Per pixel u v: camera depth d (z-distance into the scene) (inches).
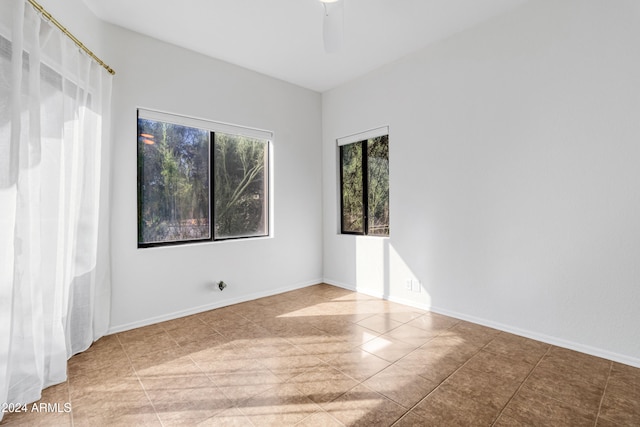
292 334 105.7
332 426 61.2
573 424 60.9
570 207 91.9
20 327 66.3
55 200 76.0
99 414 65.2
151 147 119.0
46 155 74.6
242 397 71.0
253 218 151.2
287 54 130.8
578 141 90.1
